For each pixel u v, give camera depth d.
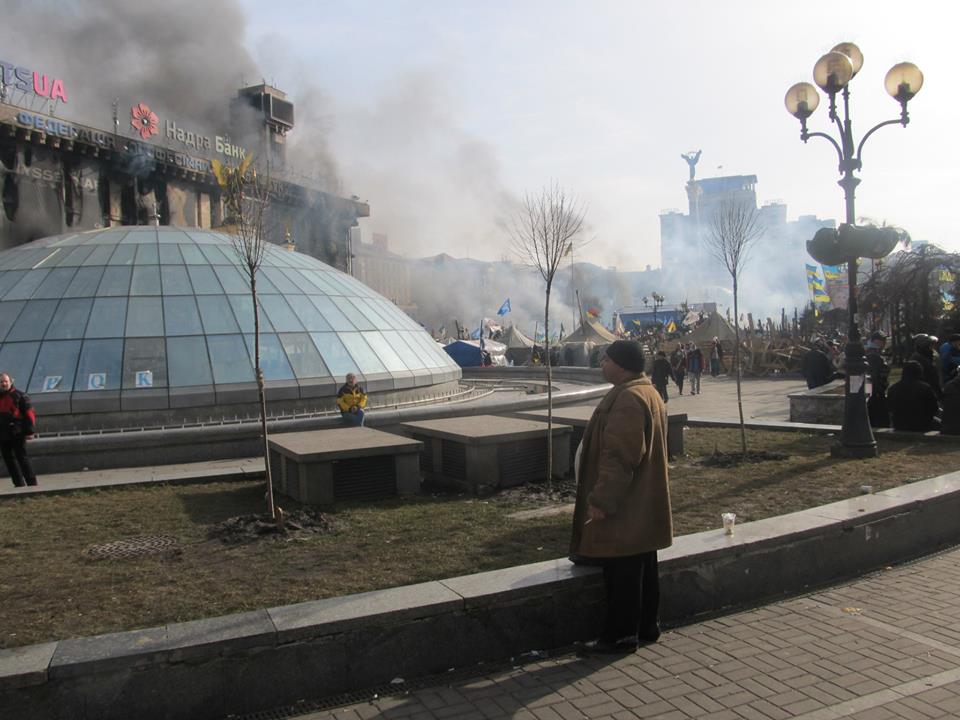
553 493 8.75
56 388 13.23
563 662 4.75
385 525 7.34
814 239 10.84
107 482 9.71
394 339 17.86
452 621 4.68
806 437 12.60
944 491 7.32
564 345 43.47
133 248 16.52
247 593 5.38
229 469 10.72
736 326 13.80
